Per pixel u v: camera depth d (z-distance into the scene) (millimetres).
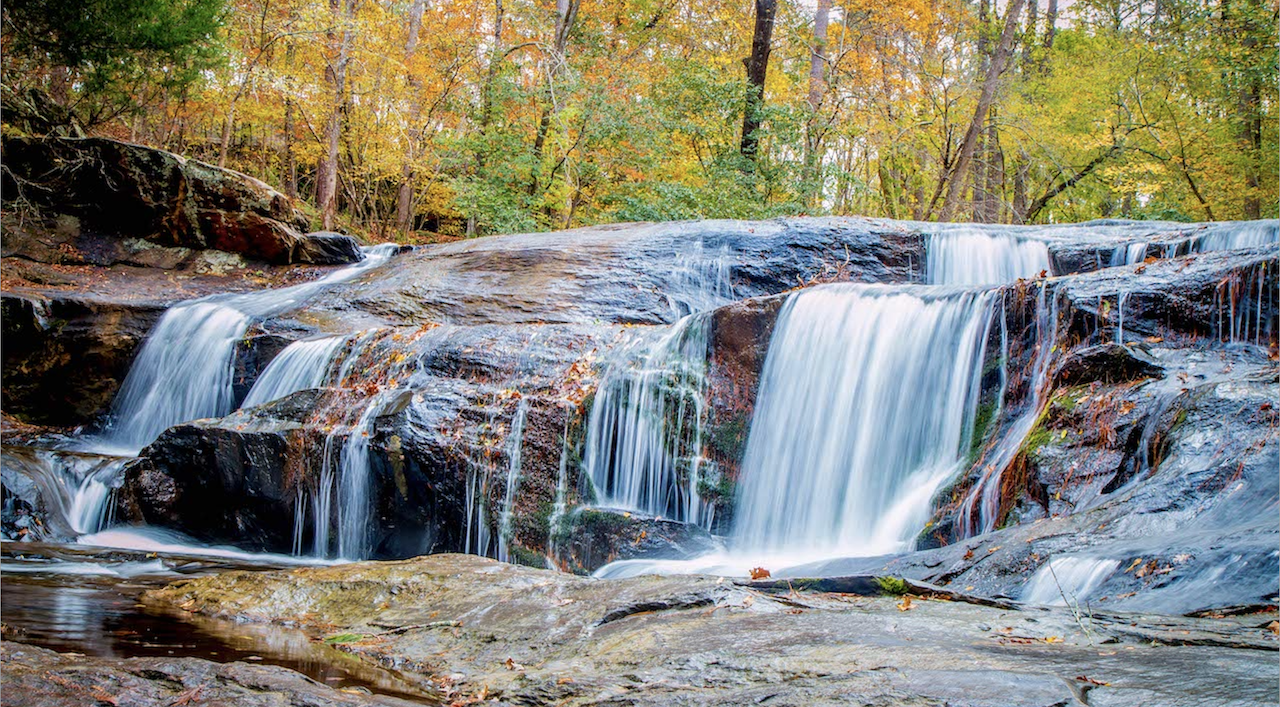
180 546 9656
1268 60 22141
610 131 22172
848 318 9688
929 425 8781
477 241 16297
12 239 15742
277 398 10812
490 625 4148
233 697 2732
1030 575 4742
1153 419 6262
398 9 23766
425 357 10672
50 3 14625
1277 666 2488
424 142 25797
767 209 20391
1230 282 7609
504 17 28828
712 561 8367
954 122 25750
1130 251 12172
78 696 2646
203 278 16156
